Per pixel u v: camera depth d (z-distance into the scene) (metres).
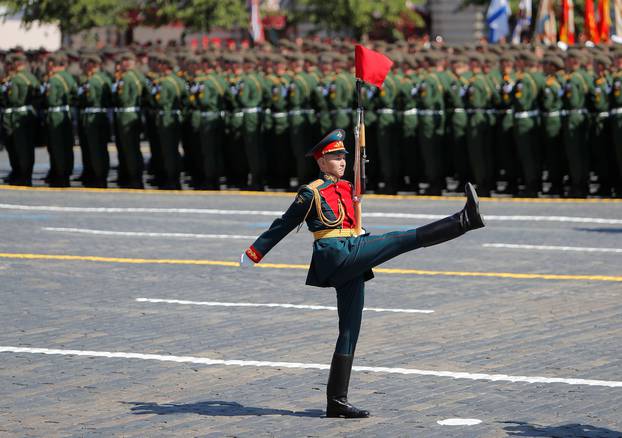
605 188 63.88
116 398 25.45
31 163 68.62
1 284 38.69
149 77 69.19
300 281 39.22
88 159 68.69
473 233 50.03
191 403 25.08
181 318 33.47
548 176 64.88
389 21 118.44
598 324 32.44
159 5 114.38
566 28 86.00
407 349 29.61
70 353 29.42
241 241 47.84
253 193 65.50
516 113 62.22
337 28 117.69
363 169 24.55
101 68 68.56
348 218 24.11
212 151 66.38
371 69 24.97
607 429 23.03
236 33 124.12
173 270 41.31
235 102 66.50
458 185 66.00
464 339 30.69
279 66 66.38
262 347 29.98
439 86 63.53
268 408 24.72
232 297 36.50
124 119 66.50
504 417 23.86
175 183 67.00
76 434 22.88
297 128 65.31
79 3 114.81
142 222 53.28
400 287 38.06
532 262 42.81
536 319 33.12
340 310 24.14
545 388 26.00
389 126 63.91
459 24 132.38
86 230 50.75
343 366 23.92
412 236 23.16
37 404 24.98
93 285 38.56
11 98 67.75
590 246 46.44
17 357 29.05
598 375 27.08
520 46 70.75
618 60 61.56
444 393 25.67
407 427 23.25
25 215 55.59
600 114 62.56
